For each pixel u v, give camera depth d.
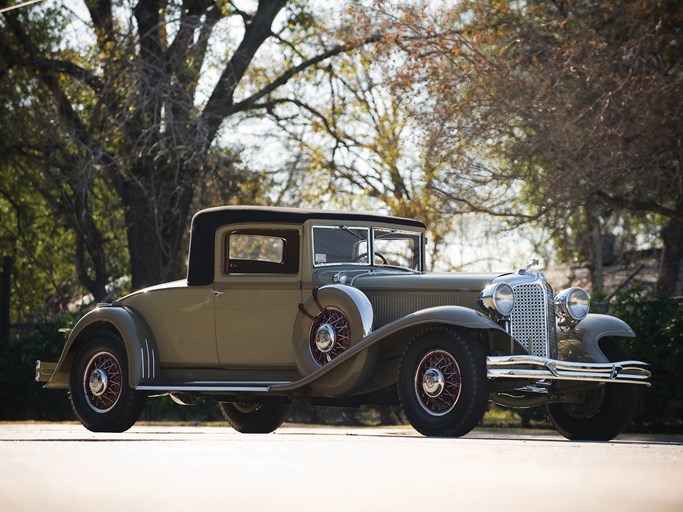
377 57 28.06
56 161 32.97
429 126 25.62
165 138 30.22
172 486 4.71
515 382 12.06
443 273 13.35
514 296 12.66
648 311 19.38
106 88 31.38
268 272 13.69
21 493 4.36
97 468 5.64
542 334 12.61
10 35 33.72
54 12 34.19
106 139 31.64
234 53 35.97
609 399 13.46
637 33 24.92
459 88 25.89
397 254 15.09
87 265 42.25
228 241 13.73
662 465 6.11
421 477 5.23
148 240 34.81
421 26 27.22
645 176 25.67
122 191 34.56
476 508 3.92
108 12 33.34
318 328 12.80
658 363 18.78
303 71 39.25
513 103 25.16
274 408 15.54
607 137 23.55
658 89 23.50
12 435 11.42
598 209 35.91
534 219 25.75
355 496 4.32
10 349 26.05
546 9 27.48
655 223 43.34
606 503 4.09
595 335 13.25
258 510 3.81
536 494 4.47
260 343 13.40
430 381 11.77
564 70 24.12
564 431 13.88
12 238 39.31
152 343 13.95
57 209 34.97
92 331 14.45
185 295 13.84
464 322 11.57
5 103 33.34
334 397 12.91
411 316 11.88
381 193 40.28
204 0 36.19
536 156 24.92
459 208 26.45
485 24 27.69
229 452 7.13
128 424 13.86
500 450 7.64
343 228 13.81
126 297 14.45
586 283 47.31
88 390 14.12
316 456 6.68
